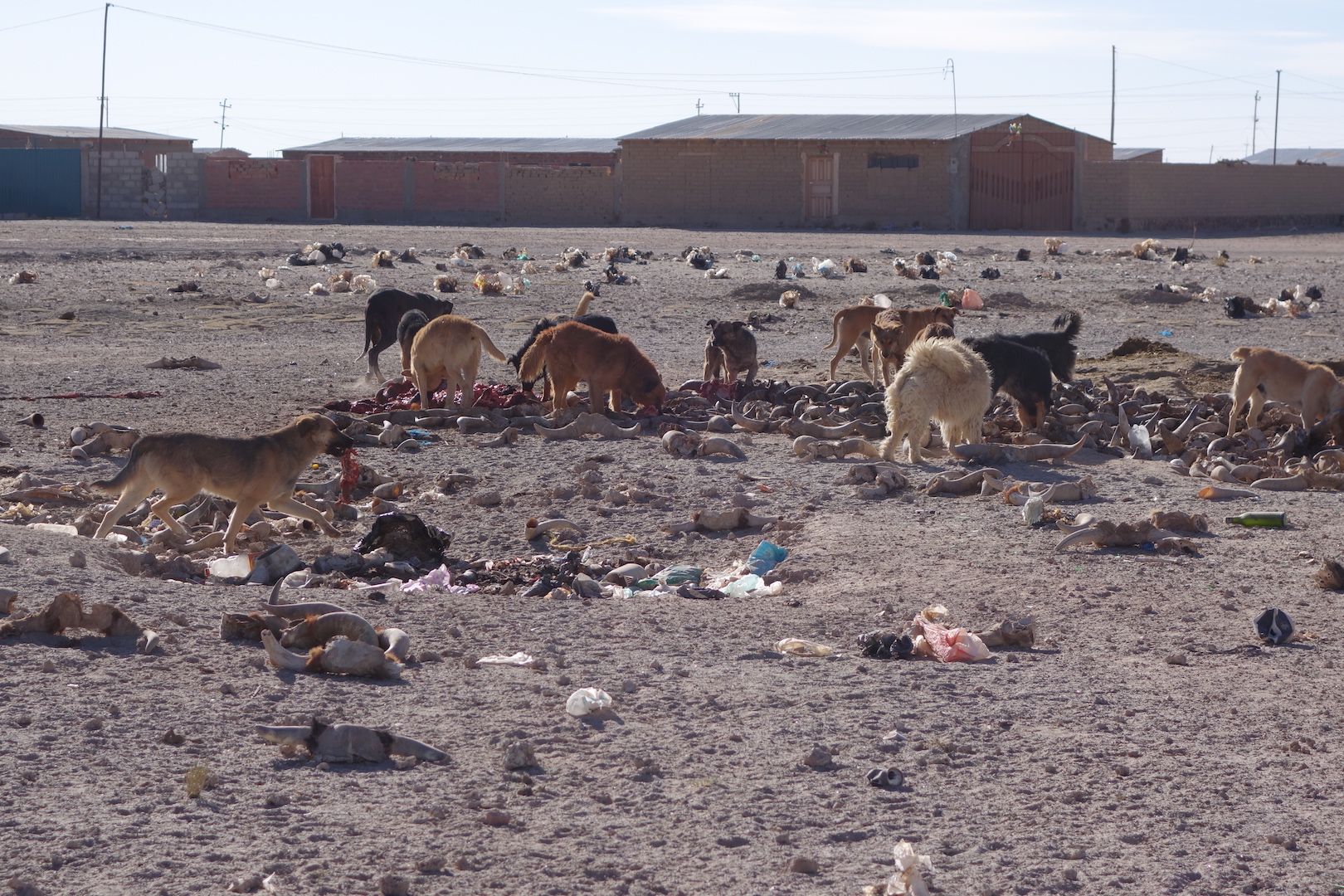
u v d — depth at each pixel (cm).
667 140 6612
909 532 1006
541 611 784
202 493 1078
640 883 429
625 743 559
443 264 3934
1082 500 1123
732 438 1432
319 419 987
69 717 541
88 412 1556
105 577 765
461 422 1455
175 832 445
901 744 566
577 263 4016
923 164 6294
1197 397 1783
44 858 418
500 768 523
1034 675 674
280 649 636
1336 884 445
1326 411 1441
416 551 957
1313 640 739
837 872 442
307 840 447
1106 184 6262
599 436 1423
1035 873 446
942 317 1711
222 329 2556
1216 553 941
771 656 702
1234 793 521
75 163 6512
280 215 6731
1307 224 6838
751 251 4778
